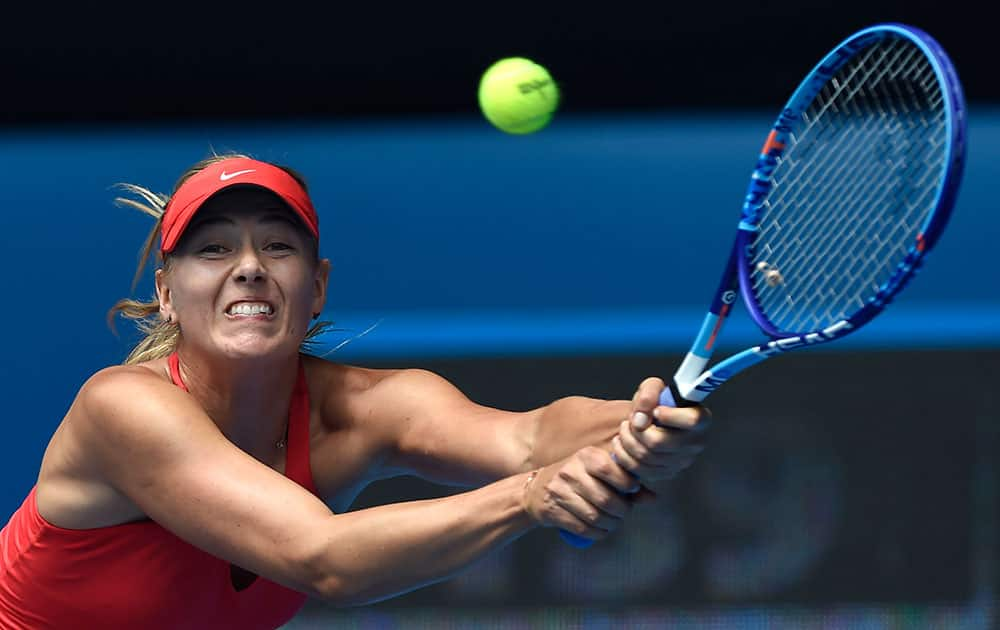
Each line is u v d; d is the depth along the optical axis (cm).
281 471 1327
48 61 3008
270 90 3047
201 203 1194
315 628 2458
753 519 2434
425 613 2445
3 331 2764
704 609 2423
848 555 2431
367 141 2855
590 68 3005
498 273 2770
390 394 1320
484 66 3014
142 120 3052
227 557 1123
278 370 1263
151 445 1135
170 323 1303
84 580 1252
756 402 2462
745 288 1062
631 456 1015
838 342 2475
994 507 2430
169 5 2980
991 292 2659
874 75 2267
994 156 2725
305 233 1230
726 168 2788
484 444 1265
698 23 2964
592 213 2786
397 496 2480
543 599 2430
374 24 2994
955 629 2422
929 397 2458
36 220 2802
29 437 2736
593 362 2539
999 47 2934
